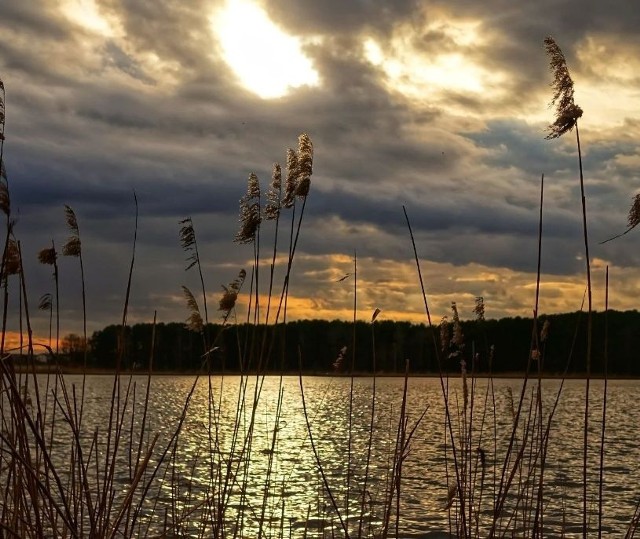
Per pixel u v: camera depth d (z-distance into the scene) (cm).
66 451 2044
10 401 471
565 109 491
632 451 2802
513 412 761
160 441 2377
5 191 490
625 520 1450
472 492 686
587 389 517
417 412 4084
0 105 502
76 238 627
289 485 1636
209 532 842
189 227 669
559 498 1656
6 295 491
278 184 661
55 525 502
